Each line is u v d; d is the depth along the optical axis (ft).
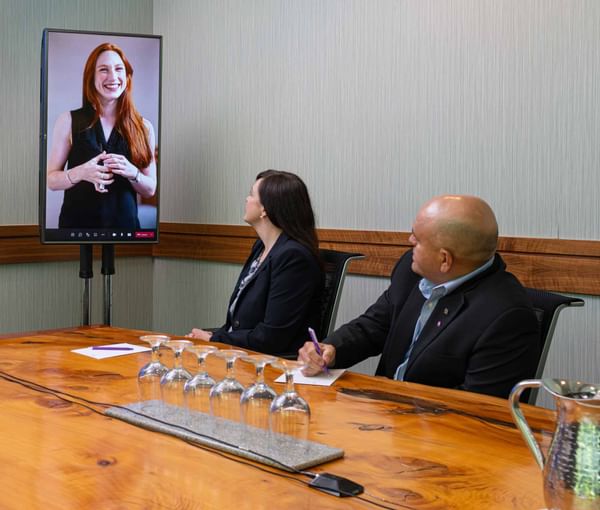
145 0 15.83
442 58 11.27
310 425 4.88
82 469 3.98
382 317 8.23
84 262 13.19
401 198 11.91
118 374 6.33
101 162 12.85
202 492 3.66
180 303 15.94
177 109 15.61
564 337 10.14
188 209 15.56
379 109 12.12
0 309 13.91
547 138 10.17
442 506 3.51
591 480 2.81
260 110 13.99
